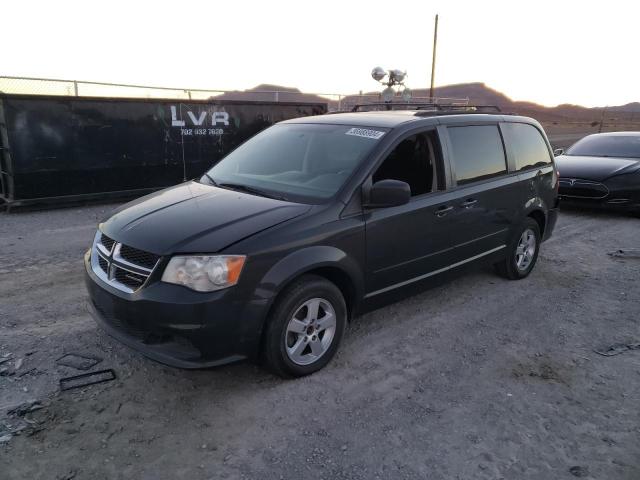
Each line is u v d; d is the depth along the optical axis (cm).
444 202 450
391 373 380
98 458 282
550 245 751
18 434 296
